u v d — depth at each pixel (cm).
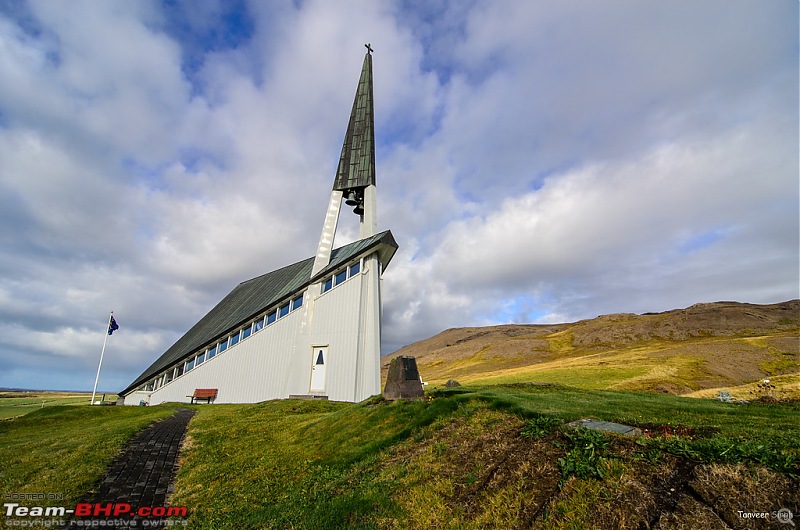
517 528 554
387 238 2659
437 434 949
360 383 2450
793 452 558
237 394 2870
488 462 733
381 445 980
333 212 3105
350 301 2608
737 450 570
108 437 1442
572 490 584
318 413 1842
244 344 2984
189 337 4028
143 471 1082
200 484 971
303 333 2688
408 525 623
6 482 1009
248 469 1034
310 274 2942
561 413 897
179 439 1432
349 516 688
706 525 470
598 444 675
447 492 678
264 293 3491
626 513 518
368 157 3167
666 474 560
